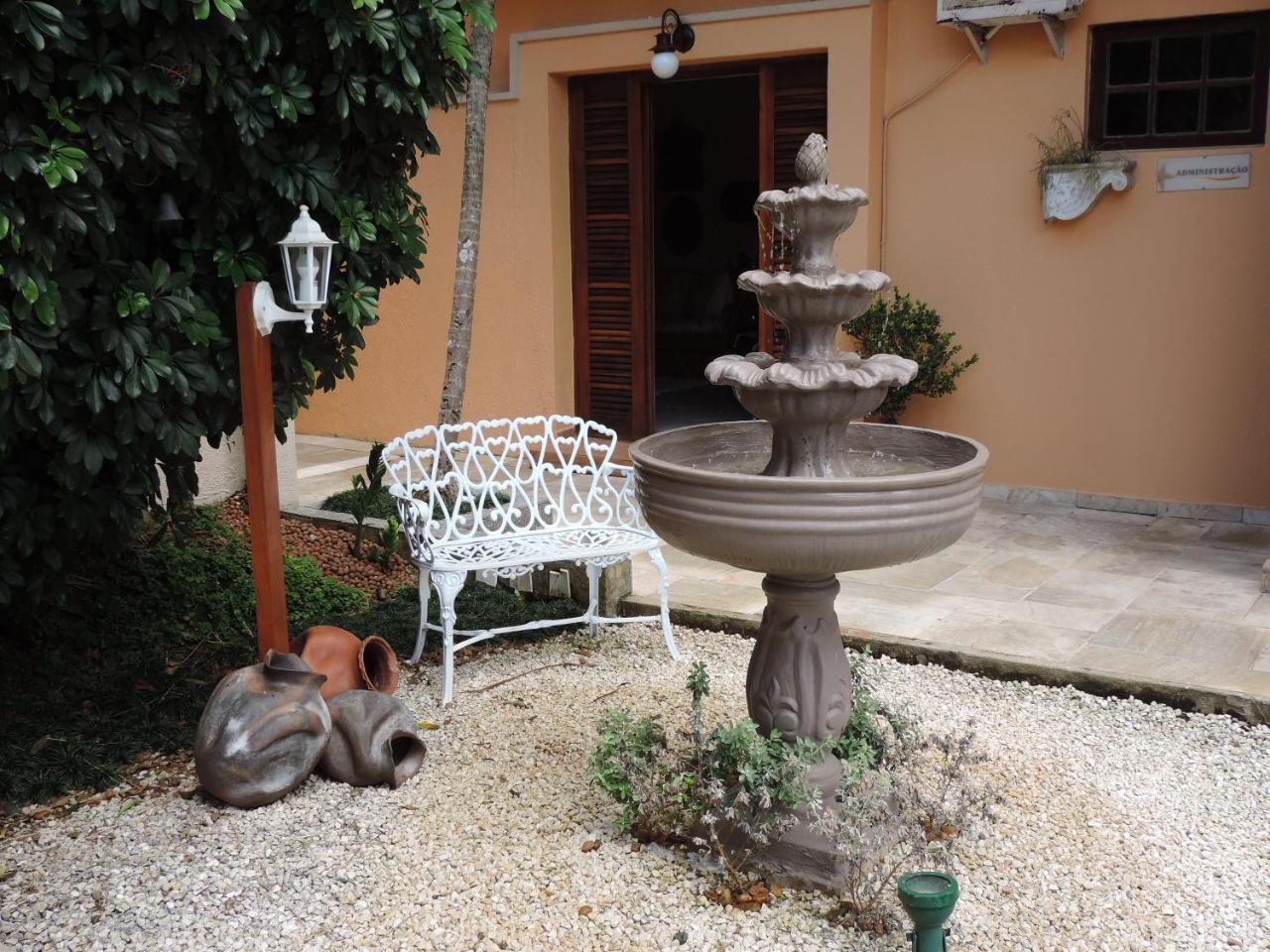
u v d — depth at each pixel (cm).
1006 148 709
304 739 359
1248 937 291
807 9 720
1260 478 677
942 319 745
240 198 389
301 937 293
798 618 327
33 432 376
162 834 341
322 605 541
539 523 538
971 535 669
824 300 300
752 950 286
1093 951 285
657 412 1020
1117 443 711
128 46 338
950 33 712
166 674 452
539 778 375
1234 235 661
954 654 469
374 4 362
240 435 674
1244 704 416
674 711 427
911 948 281
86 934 295
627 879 317
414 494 686
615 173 821
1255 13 644
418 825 344
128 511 397
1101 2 670
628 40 775
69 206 327
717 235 1285
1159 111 679
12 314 331
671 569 609
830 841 304
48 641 466
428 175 871
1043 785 367
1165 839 336
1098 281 698
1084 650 480
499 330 865
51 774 371
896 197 745
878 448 380
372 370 933
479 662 484
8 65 310
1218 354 676
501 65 844
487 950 287
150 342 363
